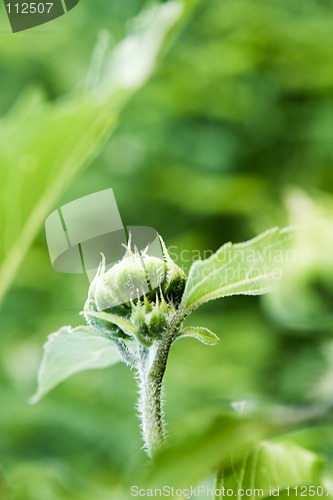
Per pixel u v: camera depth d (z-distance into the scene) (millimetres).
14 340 2219
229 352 1926
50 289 2230
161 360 518
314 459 513
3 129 416
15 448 1665
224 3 2457
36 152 417
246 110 2564
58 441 1658
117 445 1613
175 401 1725
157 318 516
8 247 430
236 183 2443
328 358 1010
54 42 2594
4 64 2672
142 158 2586
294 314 1078
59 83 2705
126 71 491
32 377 2127
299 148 2541
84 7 2539
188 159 2609
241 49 2420
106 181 2482
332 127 2461
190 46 2518
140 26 503
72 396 1724
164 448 435
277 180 2488
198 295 521
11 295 2250
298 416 455
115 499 447
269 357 1784
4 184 420
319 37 2375
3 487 471
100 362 535
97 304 521
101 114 414
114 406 1721
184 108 2564
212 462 442
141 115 2555
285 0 2490
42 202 424
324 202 1233
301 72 2467
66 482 481
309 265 1057
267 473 504
